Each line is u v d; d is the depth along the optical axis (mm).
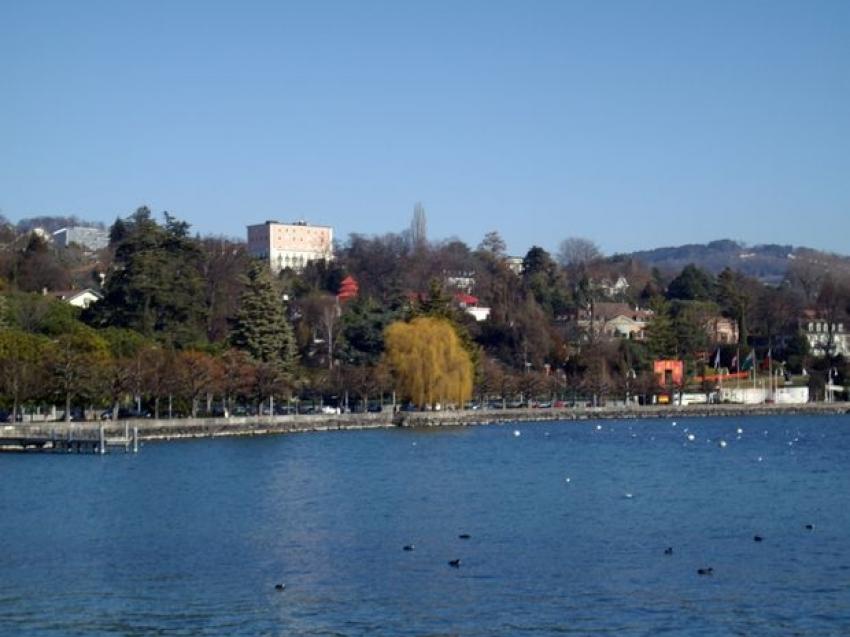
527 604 82500
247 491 137500
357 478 152125
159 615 80062
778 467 171000
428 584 88062
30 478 147875
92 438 182000
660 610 80938
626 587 87000
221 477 151250
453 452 192250
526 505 126938
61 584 88312
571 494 136750
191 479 148750
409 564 94750
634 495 135875
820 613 80312
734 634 75812
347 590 86375
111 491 136375
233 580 89500
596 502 129500
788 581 88812
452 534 107938
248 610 81250
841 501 130750
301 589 86688
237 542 104062
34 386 191000
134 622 78500
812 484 148000
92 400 199500
